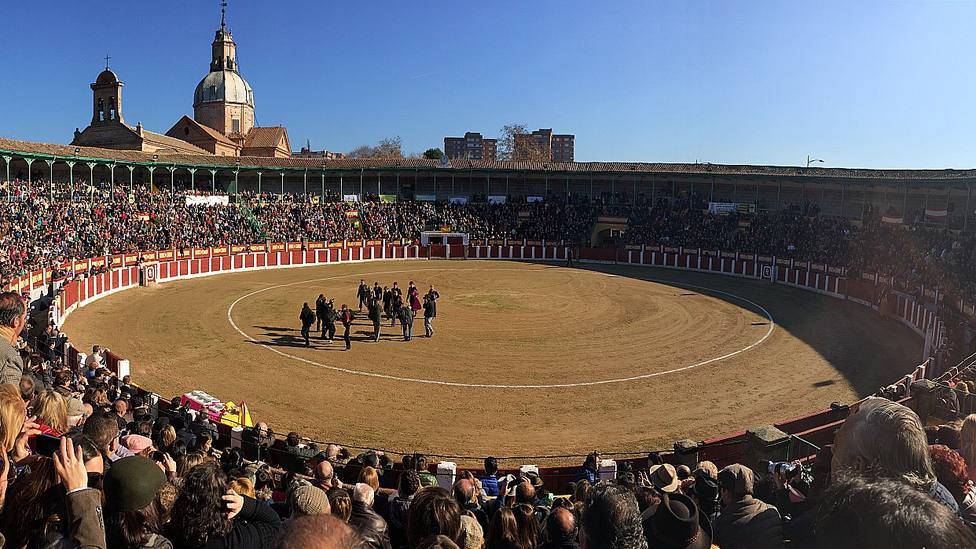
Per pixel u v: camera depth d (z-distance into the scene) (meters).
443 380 21.83
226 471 8.14
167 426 9.73
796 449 12.70
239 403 19.03
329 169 67.38
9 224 39.25
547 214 65.38
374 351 25.58
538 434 17.14
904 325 33.69
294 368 22.98
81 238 42.62
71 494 3.81
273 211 60.94
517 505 6.08
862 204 58.06
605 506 3.63
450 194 72.31
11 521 4.05
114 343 26.36
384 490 9.94
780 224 55.97
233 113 103.38
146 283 42.12
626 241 60.47
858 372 23.73
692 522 3.96
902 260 42.84
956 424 7.09
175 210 54.81
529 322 31.89
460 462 15.25
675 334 29.77
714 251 54.66
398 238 60.84
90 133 78.19
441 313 33.75
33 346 20.02
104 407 11.55
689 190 67.31
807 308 38.00
